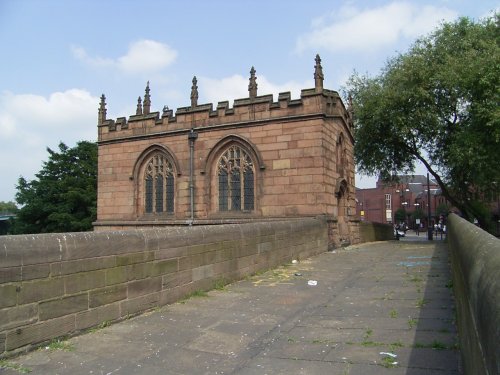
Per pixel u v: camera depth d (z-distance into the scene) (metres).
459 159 26.62
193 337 6.75
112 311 7.47
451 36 30.05
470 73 26.00
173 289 9.13
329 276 12.66
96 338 6.68
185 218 25.06
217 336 6.79
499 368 1.89
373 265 15.09
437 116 28.41
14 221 60.66
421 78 28.39
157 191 26.72
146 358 5.82
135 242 8.11
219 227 11.10
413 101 28.83
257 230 13.26
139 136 26.97
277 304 8.98
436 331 6.57
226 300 9.40
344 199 25.86
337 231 23.00
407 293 9.63
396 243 29.20
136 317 7.96
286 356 5.81
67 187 54.69
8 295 5.77
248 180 23.42
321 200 21.31
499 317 2.10
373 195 126.06
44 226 56.22
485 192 31.27
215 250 10.82
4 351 5.68
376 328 6.93
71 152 57.25
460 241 6.04
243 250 12.27
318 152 21.52
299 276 12.62
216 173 24.55
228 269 11.38
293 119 22.14
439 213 84.88
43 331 6.22
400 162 34.81
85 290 6.96
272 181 22.48
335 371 5.17
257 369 5.38
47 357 5.83
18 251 5.92
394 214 114.88
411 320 7.27
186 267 9.62
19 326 5.89
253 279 12.18
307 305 8.85
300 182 21.81
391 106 29.33
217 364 5.59
